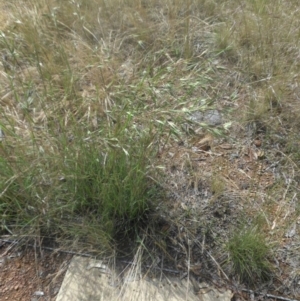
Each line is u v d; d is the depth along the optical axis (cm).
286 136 117
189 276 90
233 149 114
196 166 110
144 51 141
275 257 92
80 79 129
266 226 97
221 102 126
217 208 100
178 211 100
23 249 95
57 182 97
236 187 106
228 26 145
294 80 129
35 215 97
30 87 114
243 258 89
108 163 94
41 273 91
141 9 153
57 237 96
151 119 101
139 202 94
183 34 145
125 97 115
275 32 139
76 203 97
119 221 97
